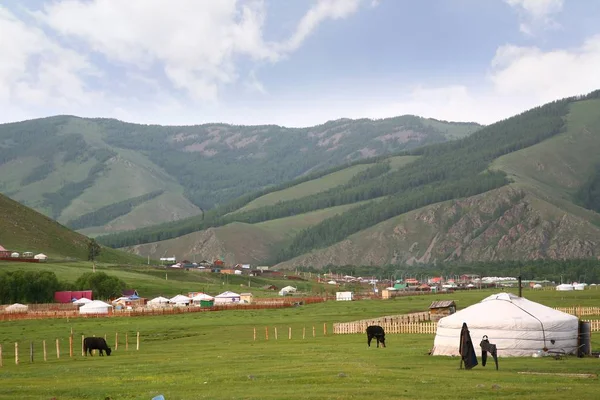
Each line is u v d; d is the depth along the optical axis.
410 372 44.72
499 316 58.41
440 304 109.00
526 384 38.88
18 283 188.75
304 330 97.19
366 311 145.62
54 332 103.75
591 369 46.56
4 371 55.16
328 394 35.53
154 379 44.62
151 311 145.00
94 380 45.50
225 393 37.12
